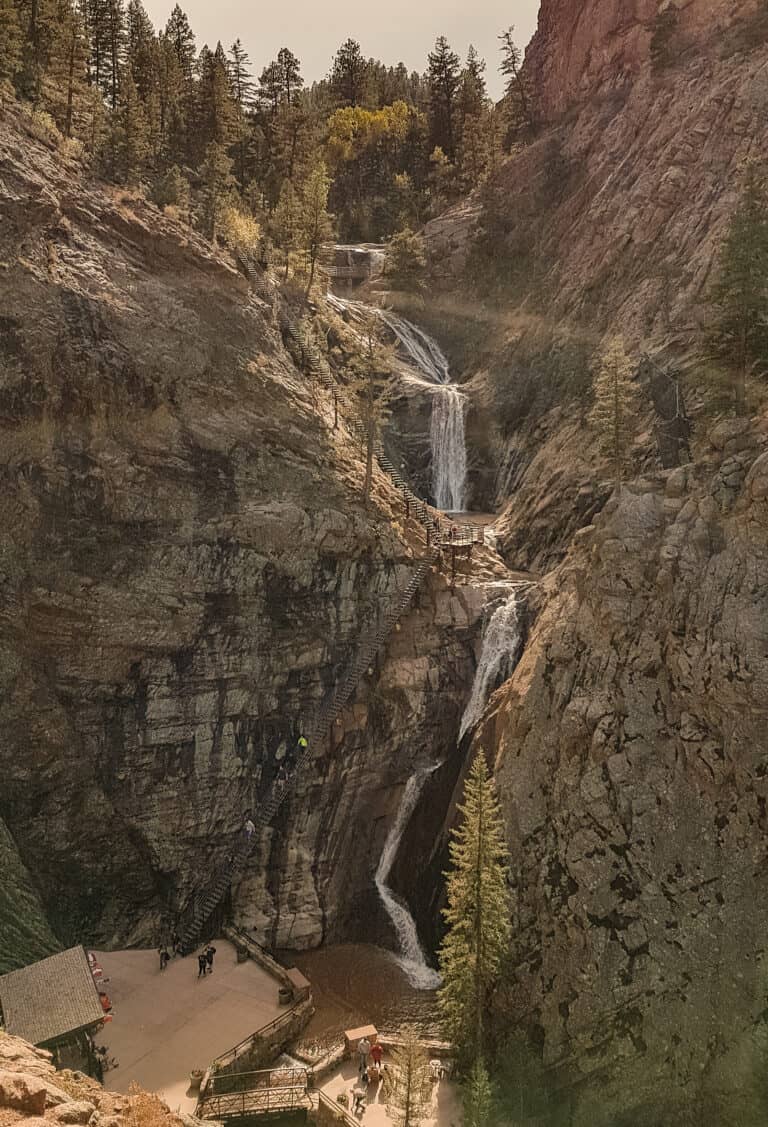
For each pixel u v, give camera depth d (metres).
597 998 32.75
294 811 45.28
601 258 73.81
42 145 52.69
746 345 45.81
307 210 71.56
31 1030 28.09
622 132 82.88
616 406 48.59
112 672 42.97
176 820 43.19
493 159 104.69
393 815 48.31
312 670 48.19
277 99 95.12
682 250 64.81
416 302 88.75
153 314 50.34
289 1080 32.88
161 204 58.72
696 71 76.88
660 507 41.53
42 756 40.34
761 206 48.50
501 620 50.50
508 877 37.47
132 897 41.75
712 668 35.53
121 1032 34.59
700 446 46.62
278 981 38.69
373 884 46.88
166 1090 31.44
